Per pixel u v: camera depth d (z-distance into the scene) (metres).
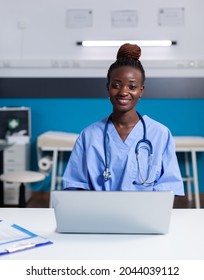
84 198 0.97
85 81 3.63
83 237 1.02
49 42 3.63
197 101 3.62
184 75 3.60
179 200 3.62
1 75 3.66
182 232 1.07
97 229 1.03
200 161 3.66
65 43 3.63
